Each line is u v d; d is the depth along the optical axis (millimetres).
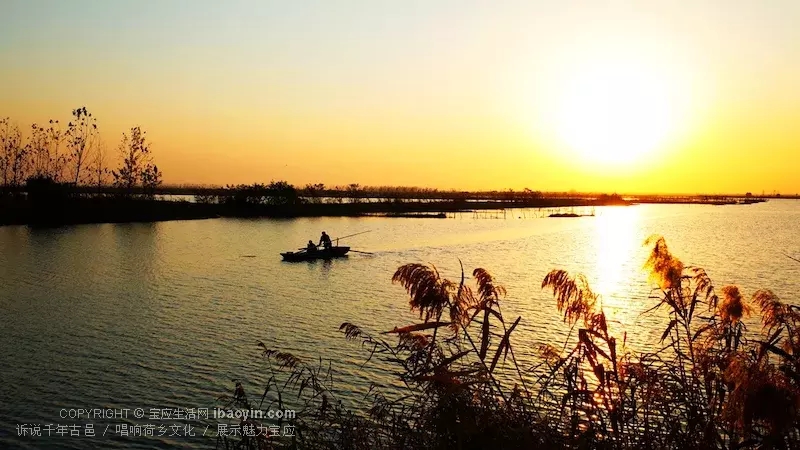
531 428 4719
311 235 73062
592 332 4965
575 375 5219
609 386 5062
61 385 18812
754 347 5242
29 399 17688
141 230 73312
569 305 4988
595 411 5047
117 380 19219
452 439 4531
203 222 89938
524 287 36094
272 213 112875
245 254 53312
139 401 17484
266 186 122062
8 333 24906
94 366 20609
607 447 4789
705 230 91000
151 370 20125
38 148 95188
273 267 45844
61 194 82188
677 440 4824
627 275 42750
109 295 33438
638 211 176125
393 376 18297
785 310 5320
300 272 43531
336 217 111938
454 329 4992
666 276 5492
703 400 5301
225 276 41094
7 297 32500
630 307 29031
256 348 22531
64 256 48875
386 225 94688
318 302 32000
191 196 191250
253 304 31359
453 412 4531
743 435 4039
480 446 4496
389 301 32281
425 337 5152
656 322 23188
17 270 41625
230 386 18453
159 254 51688
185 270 43406
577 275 5043
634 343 19266
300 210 117375
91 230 70812
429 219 112438
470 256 54781
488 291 4953
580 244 67000
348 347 22344
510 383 10094
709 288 5516
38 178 81875
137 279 39062
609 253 57656
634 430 5039
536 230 89250
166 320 27438
